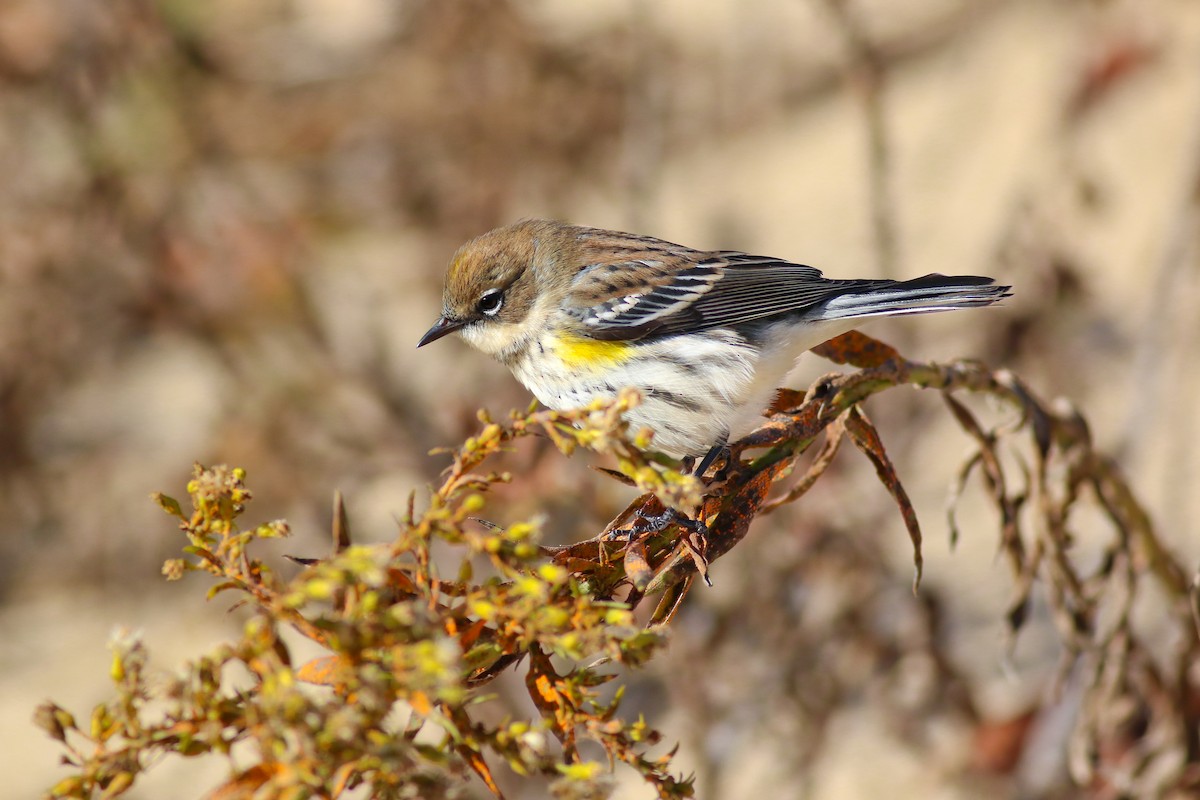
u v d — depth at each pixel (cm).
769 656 1109
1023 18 1898
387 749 347
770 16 1861
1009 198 1517
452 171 1461
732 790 1134
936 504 1416
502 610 393
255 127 1483
